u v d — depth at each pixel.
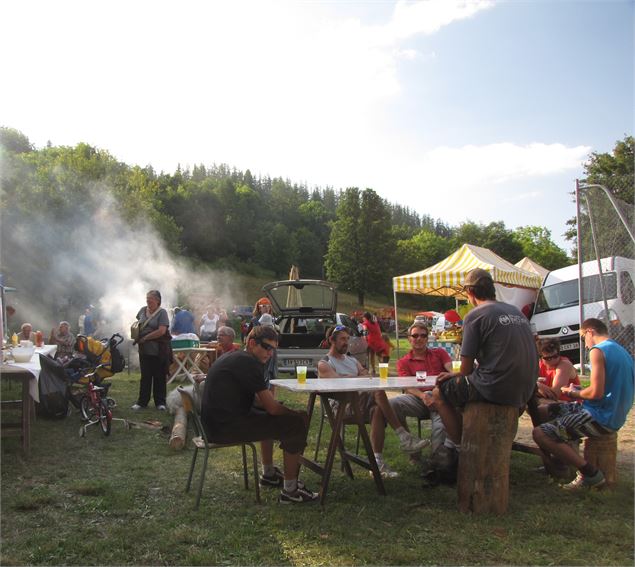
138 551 3.58
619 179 21.48
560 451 4.81
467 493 4.29
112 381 11.78
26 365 6.00
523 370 4.18
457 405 4.48
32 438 6.66
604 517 4.18
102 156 42.94
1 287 6.00
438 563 3.43
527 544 3.69
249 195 124.94
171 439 6.18
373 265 74.25
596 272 13.80
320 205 138.88
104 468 5.46
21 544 3.65
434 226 190.38
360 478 5.29
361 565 3.40
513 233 85.94
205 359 11.94
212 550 3.58
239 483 5.06
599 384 4.69
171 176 122.06
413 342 6.22
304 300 12.48
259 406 5.14
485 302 4.40
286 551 3.59
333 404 6.34
